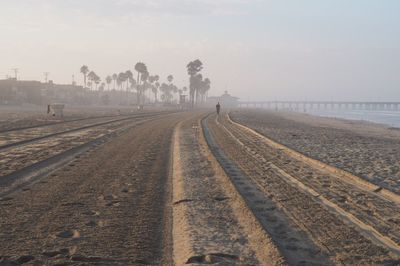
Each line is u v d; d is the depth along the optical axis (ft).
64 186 37.22
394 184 43.42
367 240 24.16
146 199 33.12
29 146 66.23
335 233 25.44
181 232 24.84
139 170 46.80
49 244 21.94
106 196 33.73
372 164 58.65
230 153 65.46
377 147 84.43
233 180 42.60
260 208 31.37
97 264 19.36
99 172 44.88
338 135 117.60
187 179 41.96
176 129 113.91
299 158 62.23
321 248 22.71
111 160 53.98
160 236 24.08
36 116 166.09
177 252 21.59
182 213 28.99
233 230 25.44
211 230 25.34
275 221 28.02
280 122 198.18
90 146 69.15
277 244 22.94
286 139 96.37
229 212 29.68
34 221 26.16
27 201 31.37
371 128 188.75
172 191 36.63
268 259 20.54
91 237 23.31
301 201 33.88
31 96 408.67
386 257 21.34
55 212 28.43
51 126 112.68
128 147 68.85
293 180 44.04
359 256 21.48
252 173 47.37
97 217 27.55
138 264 19.63
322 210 31.09
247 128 121.39
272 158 61.21
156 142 78.18
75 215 27.78
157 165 50.88
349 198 35.91
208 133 104.12
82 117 168.04
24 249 21.06
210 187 38.29
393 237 24.88
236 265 19.83
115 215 28.12
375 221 28.78
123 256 20.54
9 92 385.91
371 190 39.70
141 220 27.04
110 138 83.71
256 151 69.31
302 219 28.55
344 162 59.98
